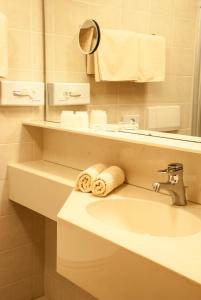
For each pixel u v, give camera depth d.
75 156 1.74
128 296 0.90
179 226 1.18
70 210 1.17
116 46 1.54
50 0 1.83
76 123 1.64
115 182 1.36
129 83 1.50
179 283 0.78
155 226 1.25
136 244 0.91
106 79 1.60
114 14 1.54
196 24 1.23
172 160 1.31
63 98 1.81
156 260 0.83
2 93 1.71
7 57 1.66
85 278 1.04
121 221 1.30
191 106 1.27
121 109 1.54
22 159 1.90
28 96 1.81
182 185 1.23
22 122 1.86
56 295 2.02
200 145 1.20
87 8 1.66
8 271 1.94
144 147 1.40
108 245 0.94
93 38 1.65
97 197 1.32
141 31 1.43
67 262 1.11
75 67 1.74
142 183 1.44
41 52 1.89
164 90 1.36
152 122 1.42
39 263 2.07
